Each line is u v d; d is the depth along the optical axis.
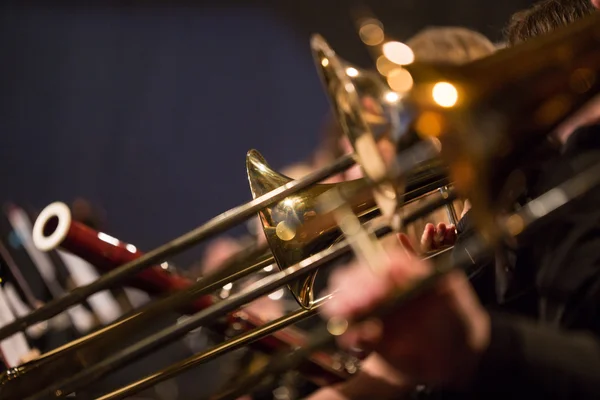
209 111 5.07
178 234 5.11
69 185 5.09
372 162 0.81
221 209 5.11
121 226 5.10
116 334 1.13
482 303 1.02
